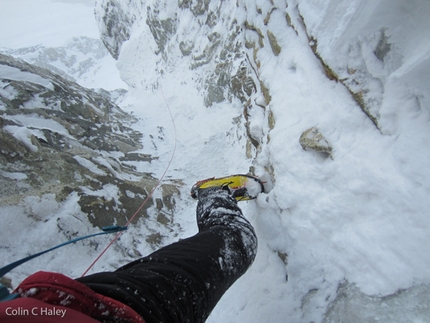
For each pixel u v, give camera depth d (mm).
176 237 3271
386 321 1314
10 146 2936
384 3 1381
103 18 13039
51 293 617
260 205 2398
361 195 1571
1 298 542
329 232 1711
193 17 7301
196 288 988
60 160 3234
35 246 2428
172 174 4582
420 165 1353
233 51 5520
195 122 6121
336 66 1780
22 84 4582
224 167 4500
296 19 2240
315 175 1847
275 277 2018
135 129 6324
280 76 2395
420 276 1299
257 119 3033
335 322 1505
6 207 2484
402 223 1380
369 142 1590
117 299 732
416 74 1355
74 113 4957
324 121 1833
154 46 9961
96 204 2967
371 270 1467
